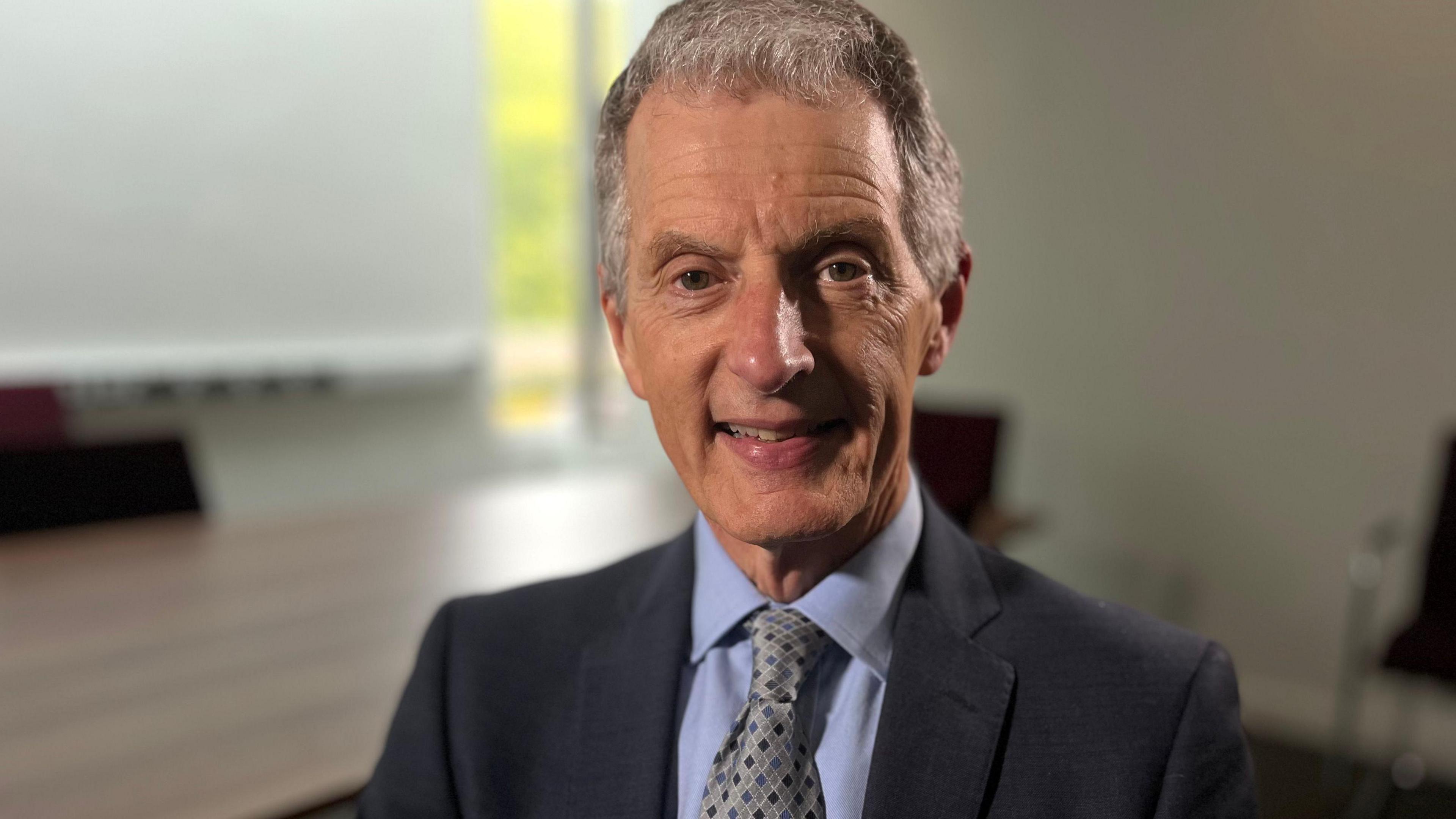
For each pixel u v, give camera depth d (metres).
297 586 1.72
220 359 3.31
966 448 2.51
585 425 4.53
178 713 1.21
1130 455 3.18
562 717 0.72
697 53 0.56
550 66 4.25
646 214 0.59
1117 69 3.08
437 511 2.27
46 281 2.96
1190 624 3.10
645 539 2.05
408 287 3.83
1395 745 2.72
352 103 3.59
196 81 3.20
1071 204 3.22
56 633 1.48
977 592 0.71
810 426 0.58
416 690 0.75
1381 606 2.75
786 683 0.65
